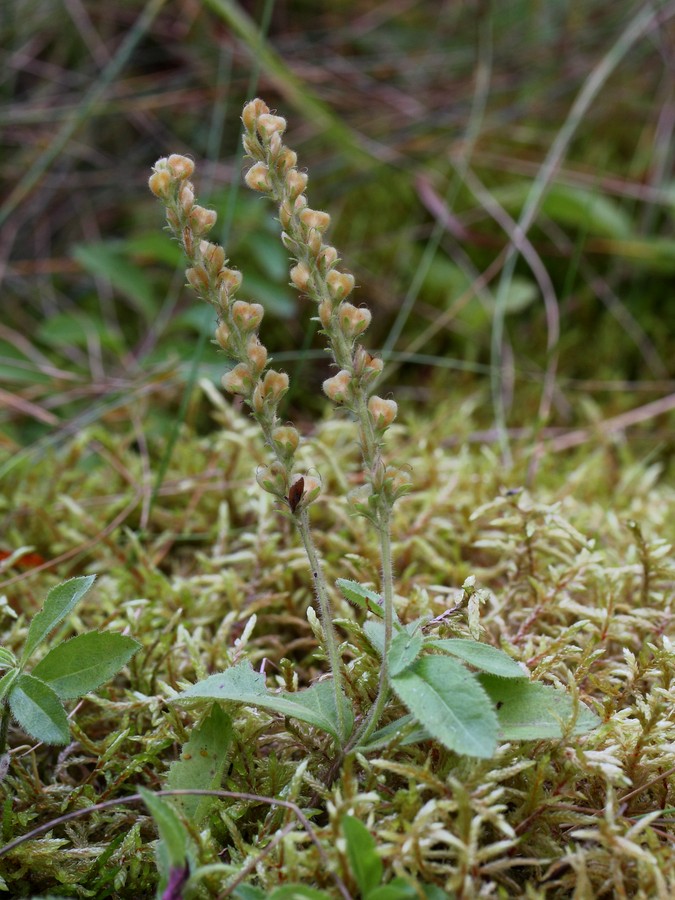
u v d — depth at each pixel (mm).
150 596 349
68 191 697
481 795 254
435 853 247
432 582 348
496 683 265
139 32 596
